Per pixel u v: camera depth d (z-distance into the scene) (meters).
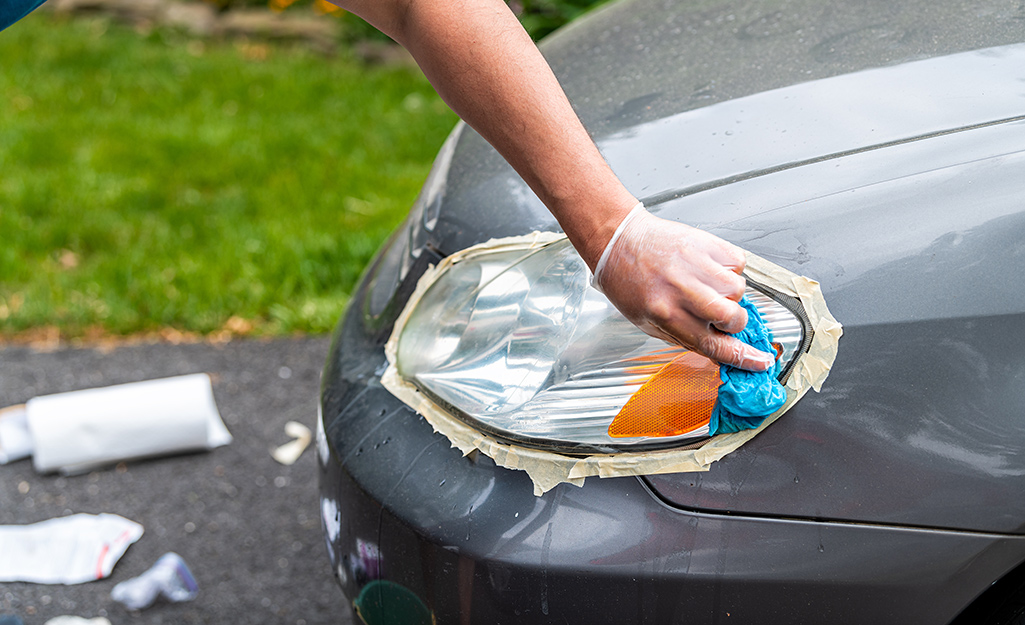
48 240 3.40
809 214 1.12
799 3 1.58
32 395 2.67
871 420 1.04
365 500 1.23
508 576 1.10
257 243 3.35
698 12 1.70
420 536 1.15
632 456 1.08
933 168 1.12
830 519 1.05
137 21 6.12
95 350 2.89
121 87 5.00
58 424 2.33
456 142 1.65
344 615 1.96
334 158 4.11
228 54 5.58
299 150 4.18
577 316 1.16
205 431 2.42
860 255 1.08
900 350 1.04
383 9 1.03
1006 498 1.03
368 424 1.29
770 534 1.05
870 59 1.33
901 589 1.05
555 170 0.99
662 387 1.09
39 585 2.02
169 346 2.92
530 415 1.14
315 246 3.27
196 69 5.27
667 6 1.79
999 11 1.37
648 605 1.07
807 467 1.05
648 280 0.97
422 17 1.00
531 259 1.25
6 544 2.08
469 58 0.99
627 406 1.10
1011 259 1.05
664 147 1.30
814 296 1.07
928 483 1.04
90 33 5.92
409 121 4.56
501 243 1.31
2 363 2.81
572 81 1.62
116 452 2.38
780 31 1.50
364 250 3.24
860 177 1.13
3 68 5.24
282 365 2.83
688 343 0.99
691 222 1.17
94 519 2.17
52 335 2.96
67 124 4.45
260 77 5.15
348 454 1.29
